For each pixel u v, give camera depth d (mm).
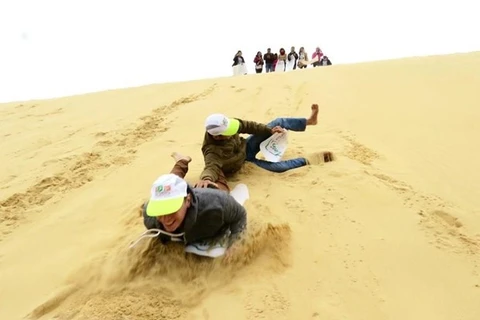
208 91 8180
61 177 4852
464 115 5969
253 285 2746
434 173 4273
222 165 3824
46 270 3129
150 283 2789
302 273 2846
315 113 4426
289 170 4262
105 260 3041
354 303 2609
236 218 2990
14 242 3631
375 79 7965
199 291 2725
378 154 4703
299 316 2518
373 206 3586
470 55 9469
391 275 2834
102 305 2650
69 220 3838
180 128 6156
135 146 5652
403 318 2506
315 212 3490
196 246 2949
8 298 2912
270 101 6977
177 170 3596
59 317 2645
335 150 4734
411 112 6164
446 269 2891
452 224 3410
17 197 4430
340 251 3045
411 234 3238
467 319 2500
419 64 8867
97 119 7289
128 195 4168
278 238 3094
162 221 2699
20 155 5918
